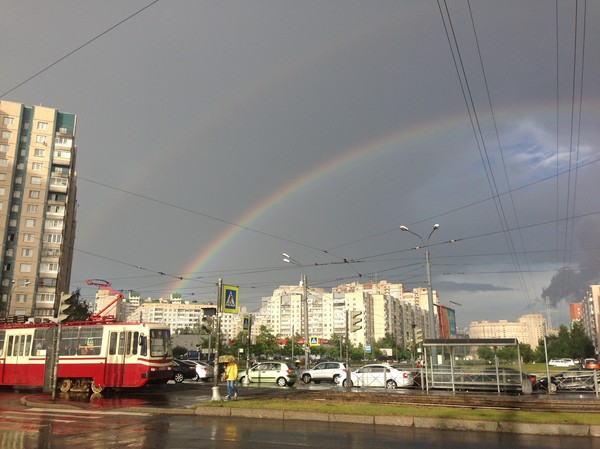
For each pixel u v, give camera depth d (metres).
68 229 102.69
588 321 176.50
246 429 13.96
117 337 25.89
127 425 14.65
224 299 25.02
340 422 15.42
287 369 33.72
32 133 88.88
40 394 25.89
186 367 36.47
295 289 161.00
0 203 84.38
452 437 12.87
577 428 13.42
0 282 82.56
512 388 26.78
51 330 22.31
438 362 27.97
